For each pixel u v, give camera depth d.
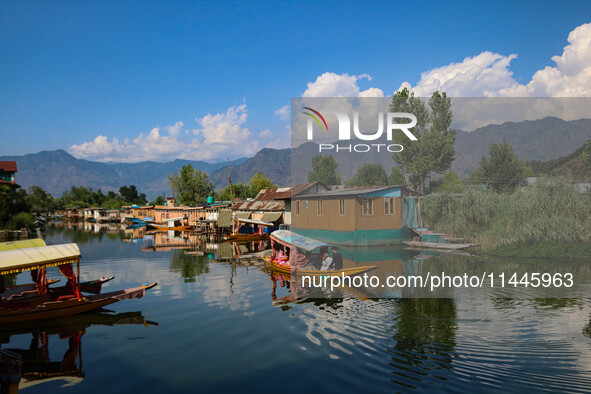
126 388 5.25
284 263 13.68
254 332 6.98
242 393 4.79
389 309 6.15
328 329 6.44
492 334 5.16
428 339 5.36
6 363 3.18
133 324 8.24
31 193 97.69
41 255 9.38
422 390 4.35
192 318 8.36
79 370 5.97
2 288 9.92
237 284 11.87
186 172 62.03
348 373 4.98
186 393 4.93
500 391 4.07
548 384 4.11
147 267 16.38
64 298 9.40
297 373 5.16
